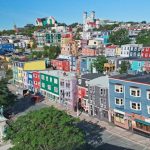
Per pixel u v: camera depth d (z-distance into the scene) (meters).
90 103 84.38
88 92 84.62
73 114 86.94
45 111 48.56
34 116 47.97
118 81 73.25
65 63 144.50
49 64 152.88
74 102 93.06
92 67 135.25
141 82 67.75
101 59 134.75
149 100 66.38
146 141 64.88
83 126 76.06
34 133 43.69
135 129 70.50
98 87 79.56
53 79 103.12
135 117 70.19
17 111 93.88
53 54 183.75
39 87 114.88
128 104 71.50
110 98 76.31
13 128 49.72
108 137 68.06
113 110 75.94
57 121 46.34
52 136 43.22
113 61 133.88
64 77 96.31
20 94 117.75
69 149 43.50
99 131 72.06
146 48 150.00
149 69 121.50
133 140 65.81
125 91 71.88
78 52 184.75
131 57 142.12
